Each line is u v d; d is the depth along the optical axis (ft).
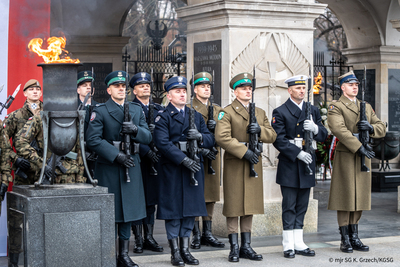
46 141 14.14
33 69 20.02
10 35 19.53
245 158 17.75
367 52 41.16
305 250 18.60
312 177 18.67
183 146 17.30
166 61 48.24
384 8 39.70
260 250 19.58
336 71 70.64
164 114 17.48
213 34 24.02
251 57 23.58
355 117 19.67
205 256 18.56
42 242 13.29
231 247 17.84
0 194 16.43
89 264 13.78
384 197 34.65
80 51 41.16
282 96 24.32
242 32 23.36
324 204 30.96
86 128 17.81
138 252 19.51
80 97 19.74
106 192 14.26
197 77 20.42
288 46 24.32
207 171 20.52
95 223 13.85
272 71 23.91
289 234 18.42
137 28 77.05
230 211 17.84
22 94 19.76
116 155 15.69
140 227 19.74
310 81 18.78
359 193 19.26
